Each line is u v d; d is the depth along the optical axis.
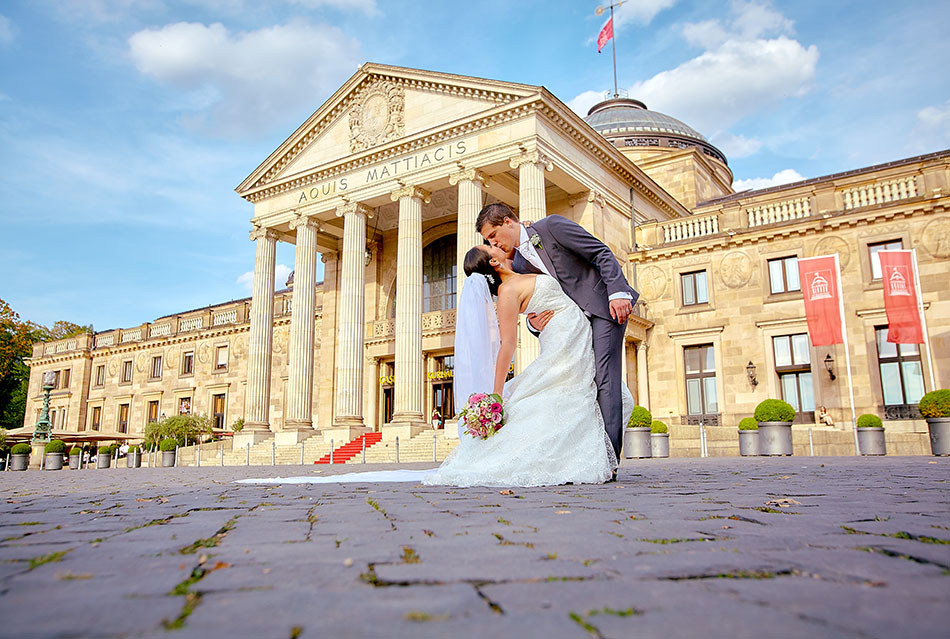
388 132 31.92
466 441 6.68
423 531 3.28
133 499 6.06
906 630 1.50
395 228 38.28
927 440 21.08
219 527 3.60
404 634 1.53
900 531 3.04
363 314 31.75
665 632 1.51
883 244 27.14
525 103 27.14
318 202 33.50
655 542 2.84
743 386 29.25
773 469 10.24
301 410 32.09
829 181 28.75
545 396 6.58
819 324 23.88
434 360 34.59
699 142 48.09
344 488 6.73
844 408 26.78
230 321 47.31
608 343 6.86
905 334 23.28
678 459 18.59
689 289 31.56
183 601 1.87
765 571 2.17
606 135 47.41
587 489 5.85
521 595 1.90
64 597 1.92
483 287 6.98
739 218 30.62
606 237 31.03
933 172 26.44
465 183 28.52
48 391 34.34
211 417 46.59
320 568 2.34
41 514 4.60
